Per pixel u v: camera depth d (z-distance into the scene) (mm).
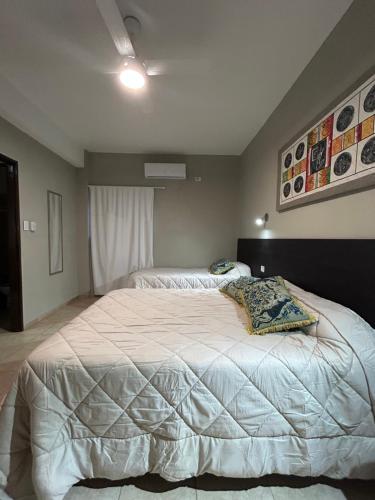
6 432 1001
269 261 2730
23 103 2473
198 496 1060
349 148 1406
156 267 4340
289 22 1577
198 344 1173
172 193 4359
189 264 4430
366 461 1056
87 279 4312
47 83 2270
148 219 4297
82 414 1020
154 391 1021
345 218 1478
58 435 999
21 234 2789
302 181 1971
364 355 1080
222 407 1027
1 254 3502
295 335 1259
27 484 1017
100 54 1884
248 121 2982
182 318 1580
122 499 1040
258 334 1297
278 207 2465
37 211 3096
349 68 1453
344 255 1461
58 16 1552
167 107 2674
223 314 1679
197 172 4340
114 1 1203
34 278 3055
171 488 1088
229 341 1203
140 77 1735
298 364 1050
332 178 1568
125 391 1020
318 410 1039
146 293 2281
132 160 4258
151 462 1050
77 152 3873
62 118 2969
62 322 3113
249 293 1739
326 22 1568
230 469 1038
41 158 3162
